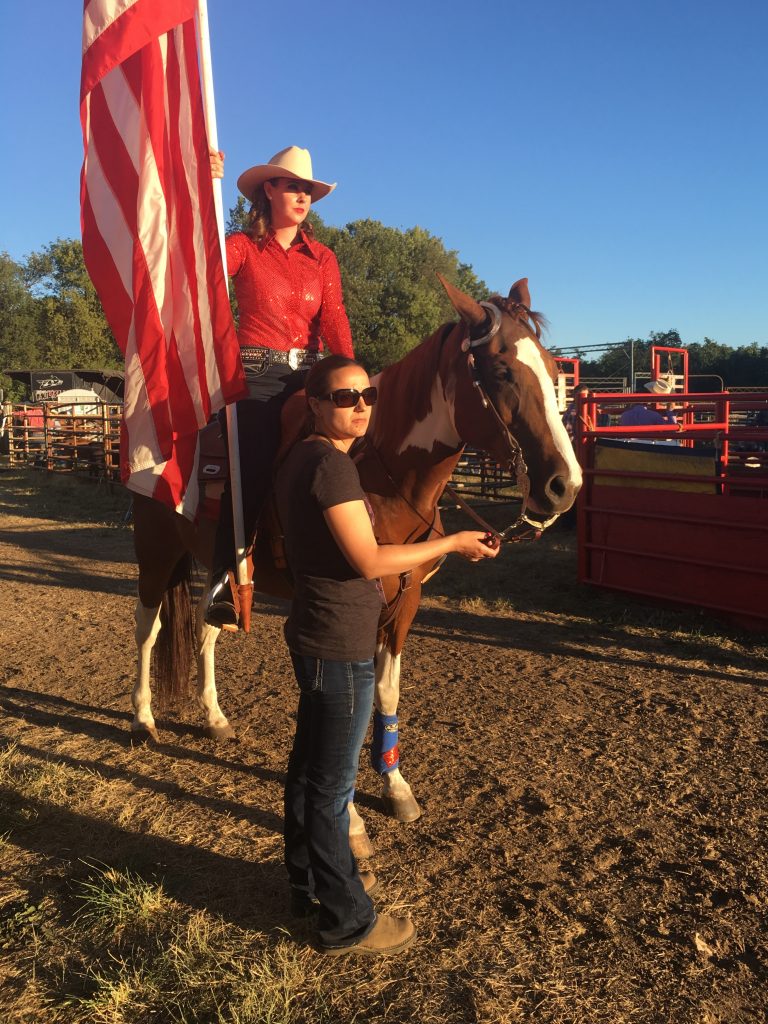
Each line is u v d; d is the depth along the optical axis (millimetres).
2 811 3357
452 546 2369
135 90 3266
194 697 4770
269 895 2824
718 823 3311
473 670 5289
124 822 3318
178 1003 2264
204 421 3238
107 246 3350
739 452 8406
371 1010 2277
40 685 5090
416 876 2951
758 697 4727
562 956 2504
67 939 2574
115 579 8305
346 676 2295
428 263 55906
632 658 5504
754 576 5945
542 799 3527
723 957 2500
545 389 2811
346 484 2193
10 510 13242
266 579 3377
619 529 6969
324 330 3664
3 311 54781
